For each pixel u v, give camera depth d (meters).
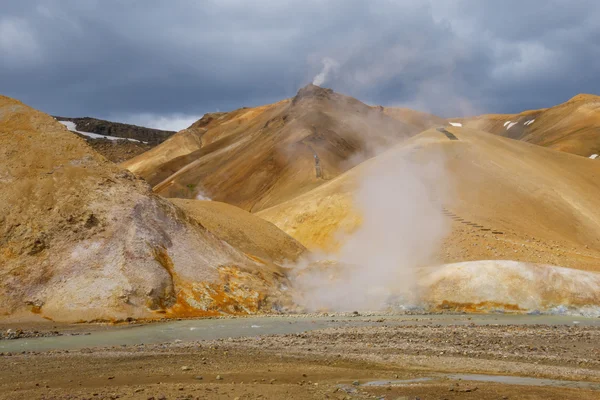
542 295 48.97
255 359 25.56
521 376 22.06
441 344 29.22
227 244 55.38
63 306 41.69
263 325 39.06
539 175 103.62
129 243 46.75
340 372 22.64
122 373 22.48
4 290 41.78
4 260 43.59
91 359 25.81
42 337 34.72
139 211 49.69
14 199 47.25
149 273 45.34
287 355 26.50
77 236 46.12
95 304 42.09
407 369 23.41
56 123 54.69
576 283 49.41
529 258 69.00
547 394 18.78
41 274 43.28
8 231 45.28
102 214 48.16
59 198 48.16
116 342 32.16
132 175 53.50
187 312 44.69
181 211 53.97
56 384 20.55
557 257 70.56
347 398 18.05
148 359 25.73
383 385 20.02
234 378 21.45
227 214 69.31
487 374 22.42
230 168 198.88
